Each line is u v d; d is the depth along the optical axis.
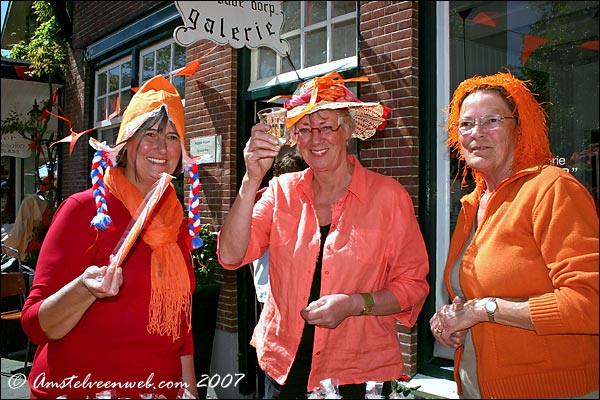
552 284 1.38
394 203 1.74
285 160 2.39
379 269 1.70
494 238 1.46
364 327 1.70
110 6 2.99
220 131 3.21
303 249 1.74
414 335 2.70
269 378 1.81
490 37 3.10
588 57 2.86
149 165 1.62
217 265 2.88
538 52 3.07
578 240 1.29
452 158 2.77
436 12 2.85
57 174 2.65
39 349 1.60
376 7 3.01
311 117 1.75
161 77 1.70
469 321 1.44
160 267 1.62
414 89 2.84
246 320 2.76
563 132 2.90
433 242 2.78
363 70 3.08
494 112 1.53
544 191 1.38
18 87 2.66
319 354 1.68
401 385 1.79
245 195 1.66
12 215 2.48
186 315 1.69
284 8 3.67
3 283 2.20
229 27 2.32
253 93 3.19
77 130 2.75
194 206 1.73
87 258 1.53
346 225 1.71
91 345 1.55
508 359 1.44
